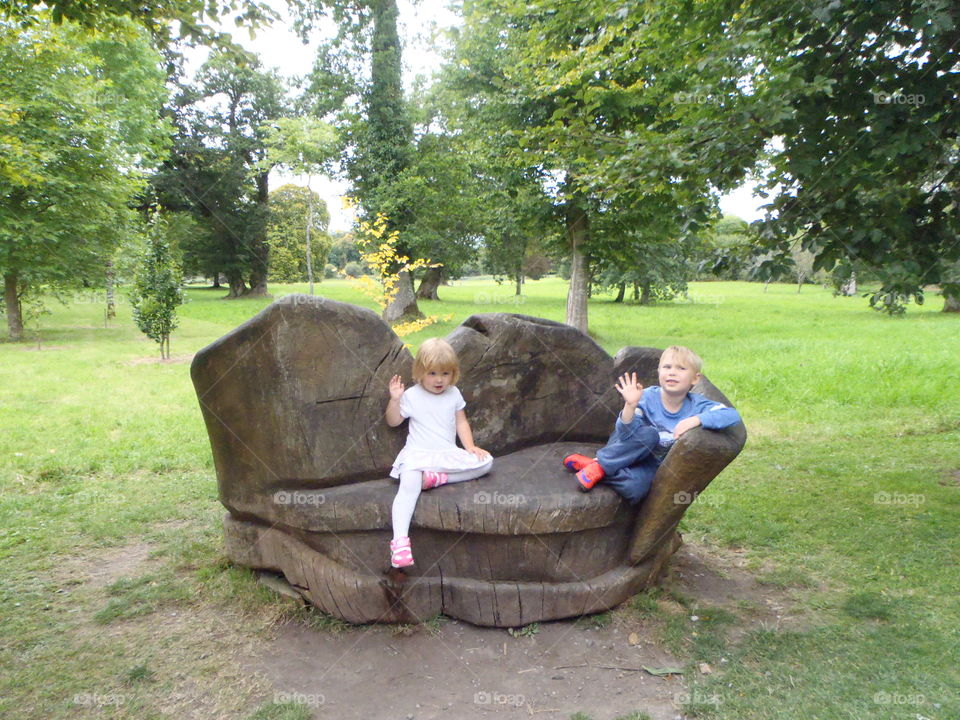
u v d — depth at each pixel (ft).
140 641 11.14
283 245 135.13
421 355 11.43
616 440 11.57
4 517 17.12
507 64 51.83
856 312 94.32
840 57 16.61
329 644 11.07
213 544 15.28
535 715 9.28
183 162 113.39
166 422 27.53
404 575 11.04
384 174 71.41
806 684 9.73
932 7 14.21
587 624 11.65
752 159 17.93
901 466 21.54
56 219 59.06
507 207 61.00
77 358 47.14
